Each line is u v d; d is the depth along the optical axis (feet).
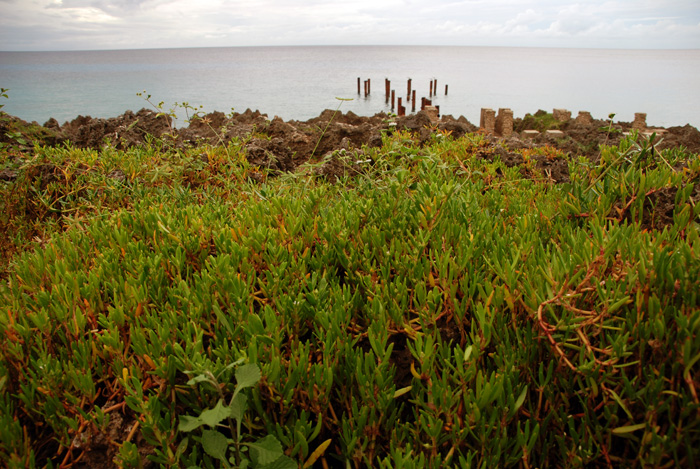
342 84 382.01
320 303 6.43
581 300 6.00
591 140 36.11
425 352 5.42
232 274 6.87
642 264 5.60
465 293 6.51
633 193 8.78
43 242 10.37
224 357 5.69
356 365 5.82
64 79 444.96
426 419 5.49
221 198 12.59
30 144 25.21
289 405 5.71
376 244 7.88
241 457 4.88
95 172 14.85
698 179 9.53
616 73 605.73
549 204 9.98
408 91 218.18
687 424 4.83
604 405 5.40
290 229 8.37
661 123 148.97
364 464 5.58
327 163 14.94
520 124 75.66
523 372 5.76
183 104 17.69
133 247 8.05
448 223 8.22
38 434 5.70
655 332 5.08
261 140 20.54
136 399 5.15
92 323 6.75
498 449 5.10
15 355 6.01
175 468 4.99
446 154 16.65
